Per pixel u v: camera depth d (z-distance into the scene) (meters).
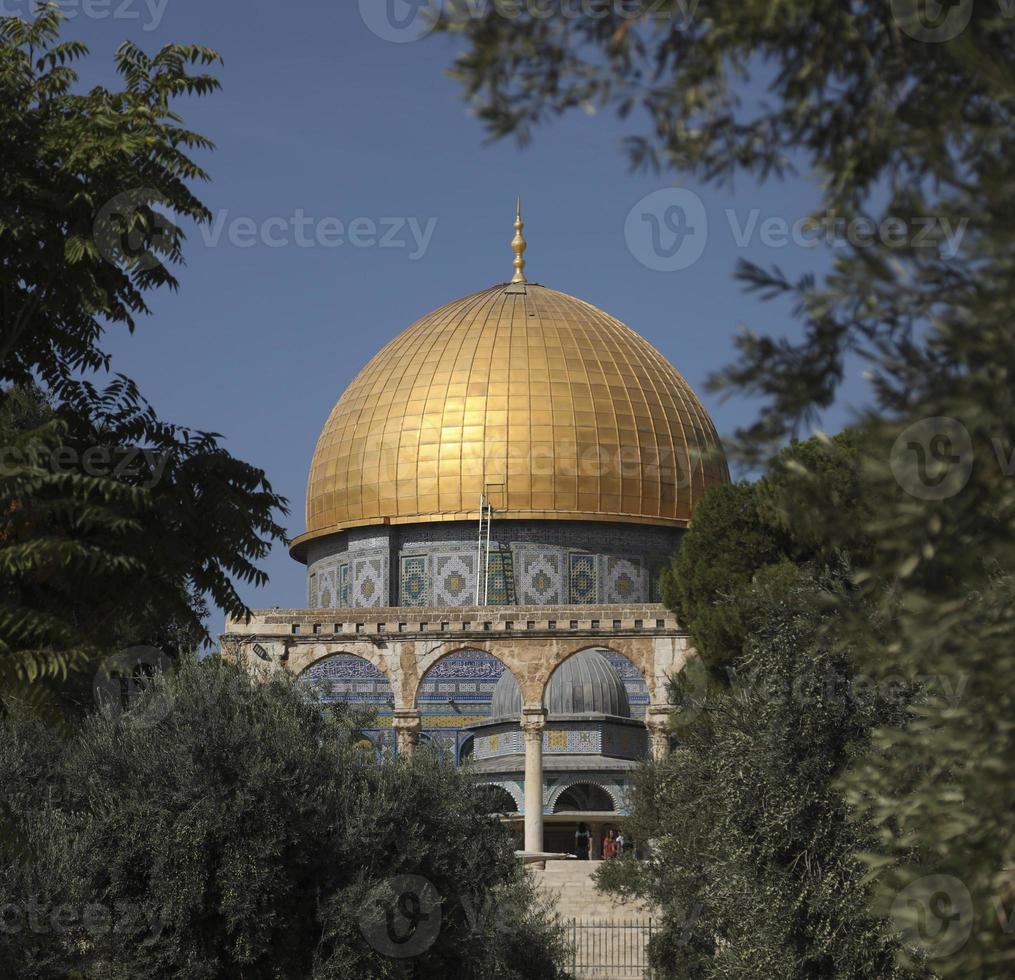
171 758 35.84
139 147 23.03
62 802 37.28
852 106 11.80
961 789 12.41
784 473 12.20
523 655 86.56
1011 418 10.13
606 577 107.94
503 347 112.00
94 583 23.83
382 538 110.31
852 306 11.38
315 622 87.94
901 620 11.56
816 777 33.97
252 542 25.12
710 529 63.25
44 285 24.02
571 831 95.62
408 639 87.44
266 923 34.78
